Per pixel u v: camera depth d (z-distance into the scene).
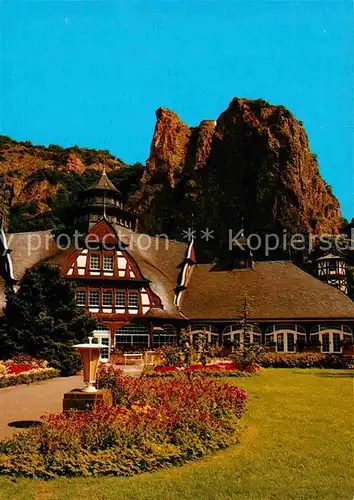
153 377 25.67
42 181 138.75
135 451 10.07
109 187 59.84
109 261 45.88
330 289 49.75
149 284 47.22
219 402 14.55
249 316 47.12
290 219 106.62
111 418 11.02
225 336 47.25
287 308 47.78
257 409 16.61
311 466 10.18
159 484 9.08
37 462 9.58
